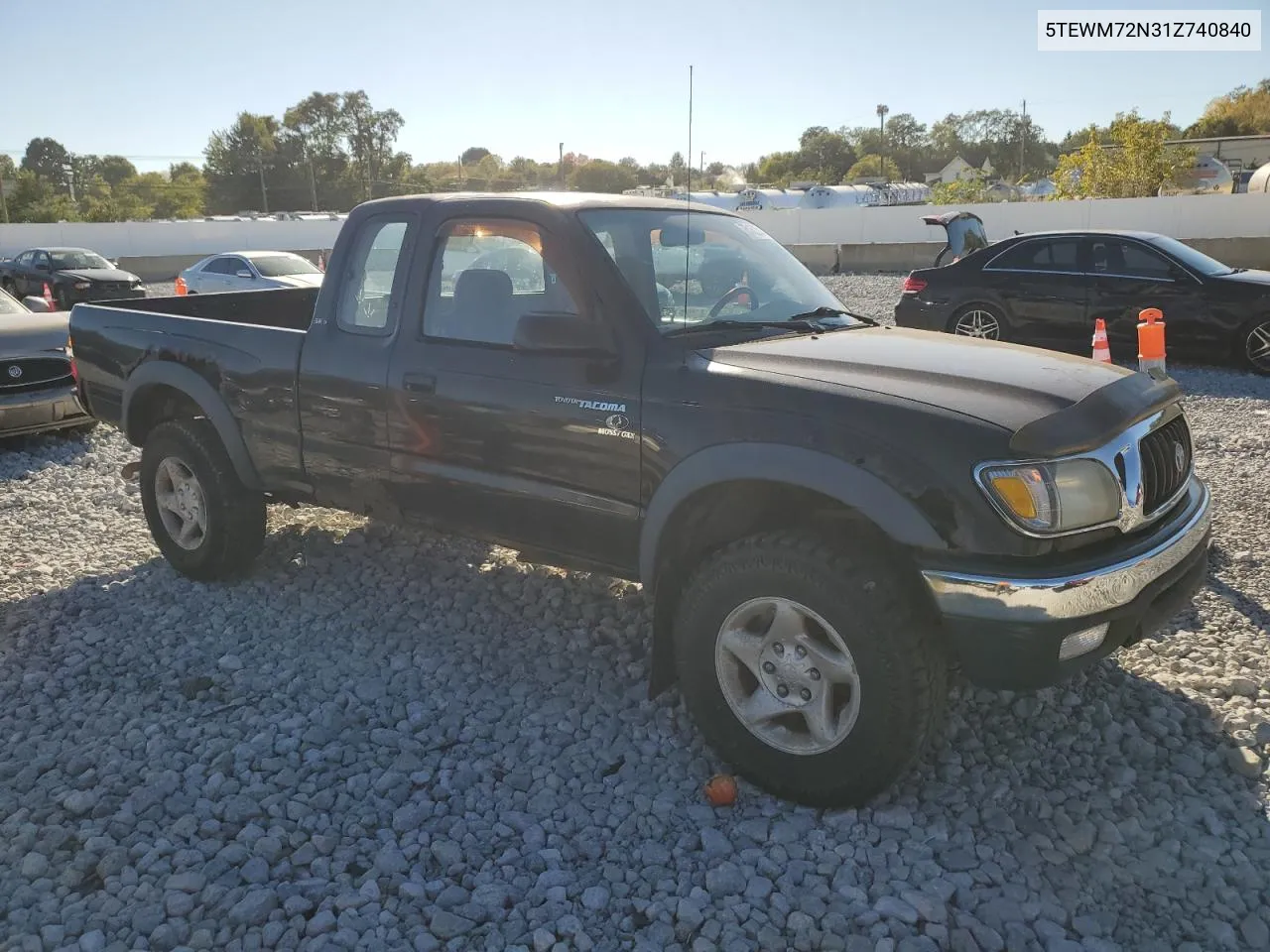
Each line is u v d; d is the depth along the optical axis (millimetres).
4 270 23641
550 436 3736
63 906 2854
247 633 4664
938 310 12250
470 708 3955
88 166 127625
